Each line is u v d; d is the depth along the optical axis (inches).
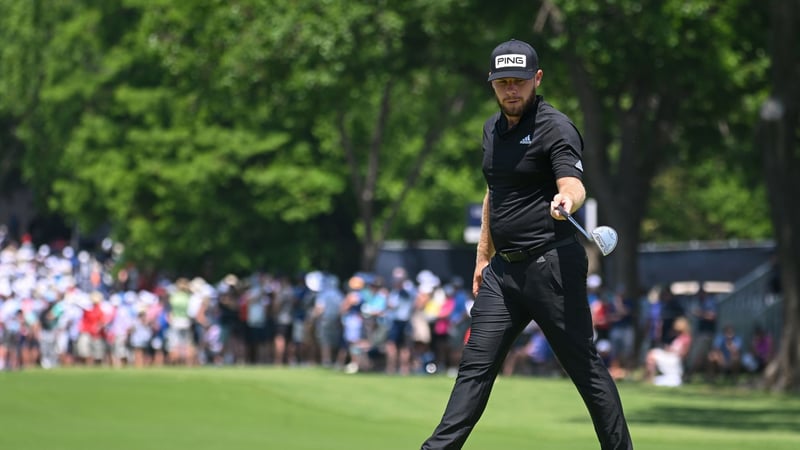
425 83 4635.8
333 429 1669.5
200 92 3996.1
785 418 2142.0
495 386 2674.7
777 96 3019.2
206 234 5103.3
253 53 3567.9
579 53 3260.3
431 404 2178.9
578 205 732.0
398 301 3245.6
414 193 5689.0
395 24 3440.0
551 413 2080.5
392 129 5255.9
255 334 3535.9
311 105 3678.6
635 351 3550.7
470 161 5467.5
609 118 4040.4
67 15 6013.8
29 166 6210.6
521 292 773.9
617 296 3297.2
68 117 5531.5
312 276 3560.5
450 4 3385.8
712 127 4013.3
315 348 3506.4
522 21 3395.7
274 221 5221.5
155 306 3425.2
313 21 3481.8
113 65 5201.8
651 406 2361.0
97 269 5196.9
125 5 4987.7
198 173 4958.2
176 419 1733.5
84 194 5354.3
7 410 1718.8
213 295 3585.1
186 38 3850.9
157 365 3430.1
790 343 3009.4
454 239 5841.5
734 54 3518.7
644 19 3159.5
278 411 1918.1
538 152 760.3
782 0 2989.7
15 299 3208.7
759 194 6284.5
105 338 3385.8
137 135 5032.0
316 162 5251.0
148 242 5064.0
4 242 6702.8
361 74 3587.6
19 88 6156.5
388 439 1505.9
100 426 1565.0
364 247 4793.3
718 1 3376.0
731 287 4613.7
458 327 3245.6
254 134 5029.5
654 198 6619.1
